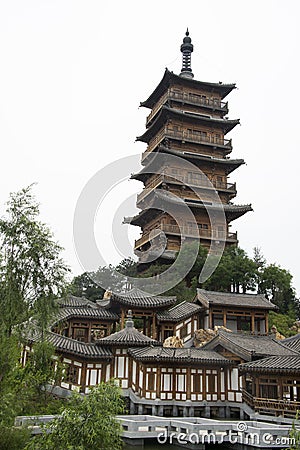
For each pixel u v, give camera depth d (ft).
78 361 101.35
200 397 98.78
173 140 202.18
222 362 100.48
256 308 141.90
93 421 42.24
